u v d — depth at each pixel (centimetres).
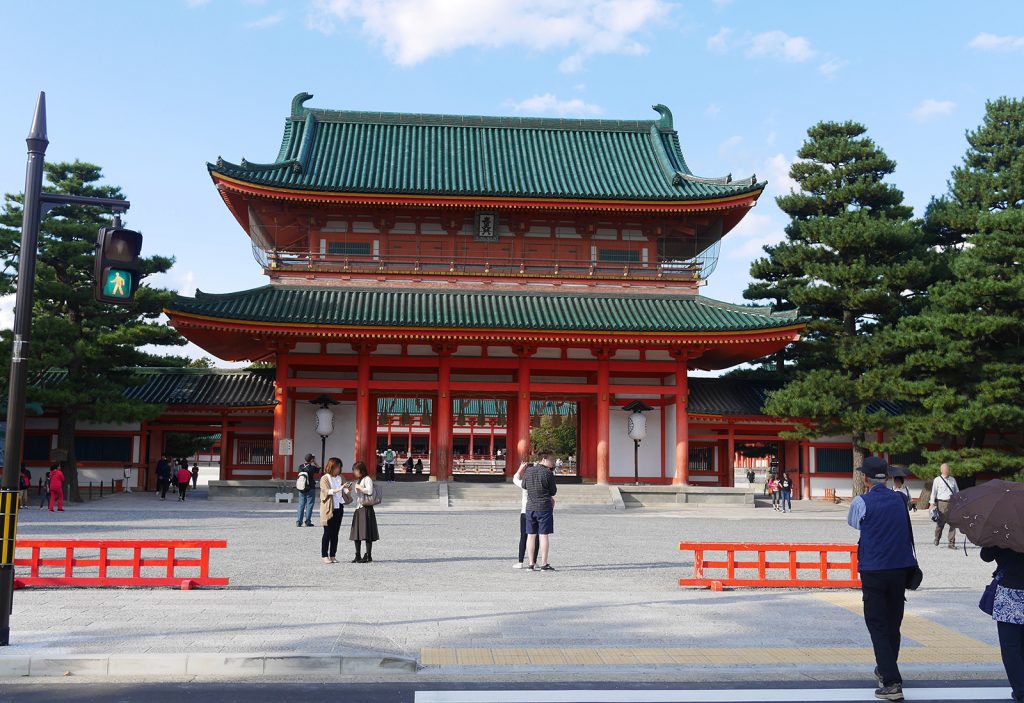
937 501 2841
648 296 5306
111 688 1084
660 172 5800
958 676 1205
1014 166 5194
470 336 4812
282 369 4938
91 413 4469
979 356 4656
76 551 2500
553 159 5884
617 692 1092
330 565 2230
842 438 5453
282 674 1160
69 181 4656
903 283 5062
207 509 4088
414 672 1176
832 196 5281
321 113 6041
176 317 4491
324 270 5197
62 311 4766
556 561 2377
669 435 5262
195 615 1476
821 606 1683
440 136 6047
